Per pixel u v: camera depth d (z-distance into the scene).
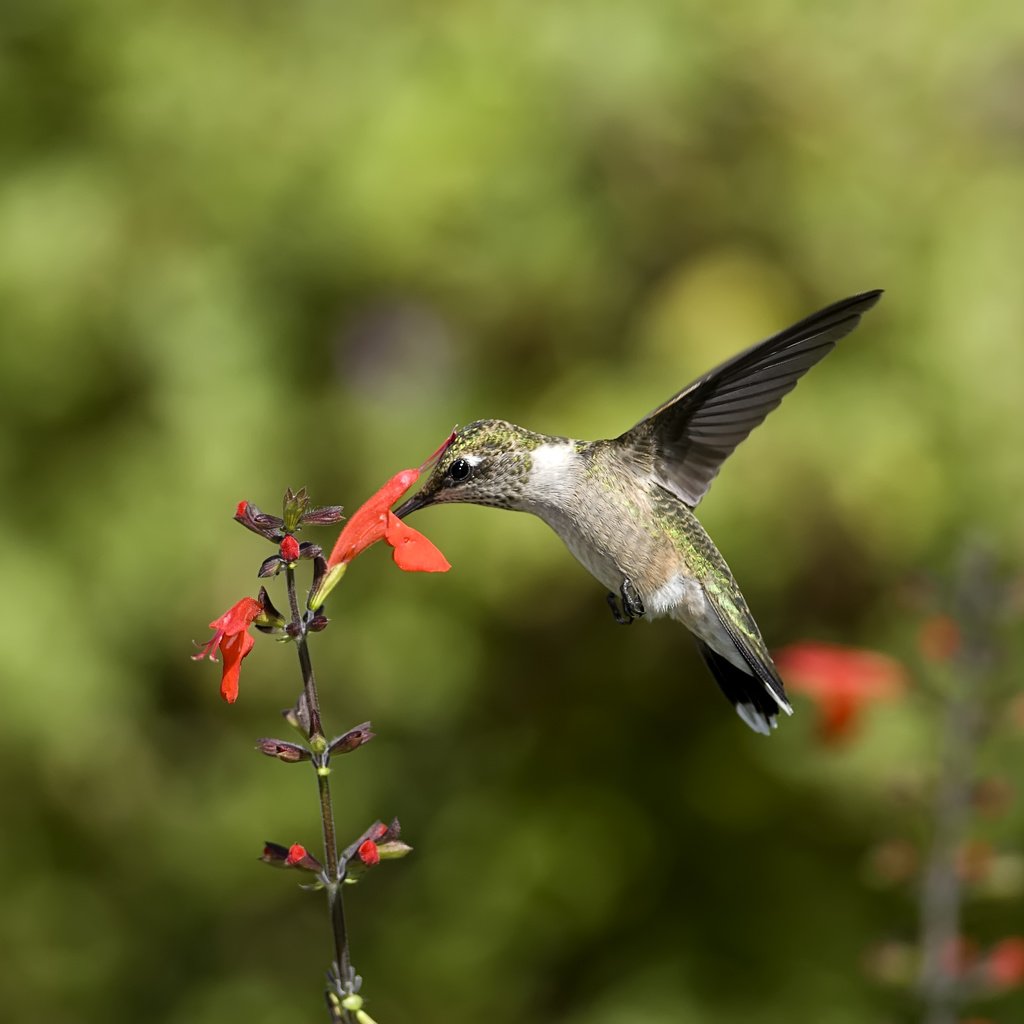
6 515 11.59
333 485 11.57
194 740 12.29
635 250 11.71
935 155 11.88
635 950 12.09
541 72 11.56
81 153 11.90
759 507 10.98
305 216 11.49
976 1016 10.78
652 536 6.61
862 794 11.40
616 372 11.38
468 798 12.72
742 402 6.57
